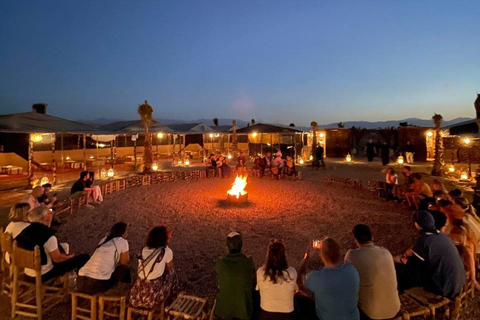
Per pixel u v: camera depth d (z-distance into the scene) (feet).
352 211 32.91
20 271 16.19
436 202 19.85
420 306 12.85
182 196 40.93
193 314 12.20
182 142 110.42
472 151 66.49
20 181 48.44
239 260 11.91
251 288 11.85
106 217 30.81
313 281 10.91
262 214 31.94
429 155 93.35
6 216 30.01
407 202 35.22
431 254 13.38
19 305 13.78
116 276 13.84
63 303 14.99
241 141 122.01
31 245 13.67
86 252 22.02
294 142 92.73
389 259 11.89
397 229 26.86
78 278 13.35
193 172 56.49
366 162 85.25
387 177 39.93
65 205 31.37
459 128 53.42
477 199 34.04
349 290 10.55
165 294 12.98
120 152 91.86
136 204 36.40
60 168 67.31
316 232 26.25
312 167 72.23
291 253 21.74
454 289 13.25
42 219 14.62
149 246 13.29
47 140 47.24
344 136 97.66
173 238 24.73
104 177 56.59
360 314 11.92
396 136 103.30
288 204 36.24
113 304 13.96
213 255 21.20
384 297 11.63
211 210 33.60
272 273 11.15
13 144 60.08
